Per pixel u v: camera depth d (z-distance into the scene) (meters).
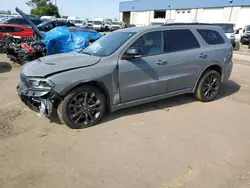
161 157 3.11
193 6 34.69
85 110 3.78
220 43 5.34
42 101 3.49
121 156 3.12
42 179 2.66
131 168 2.88
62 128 3.83
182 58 4.60
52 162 2.97
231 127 4.05
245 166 2.95
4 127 3.82
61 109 3.60
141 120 4.22
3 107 4.67
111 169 2.85
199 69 4.93
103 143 3.43
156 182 2.64
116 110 4.39
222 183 2.64
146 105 4.97
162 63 4.33
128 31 4.45
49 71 3.46
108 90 3.85
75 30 11.70
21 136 3.57
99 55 4.08
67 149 3.26
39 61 3.98
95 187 2.55
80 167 2.88
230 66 5.54
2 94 5.48
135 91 4.15
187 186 2.59
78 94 3.64
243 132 3.87
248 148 3.37
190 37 4.84
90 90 3.72
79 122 3.80
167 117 4.39
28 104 3.81
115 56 3.90
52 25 15.95
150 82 4.28
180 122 4.20
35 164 2.92
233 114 4.64
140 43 4.14
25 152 3.16
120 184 2.60
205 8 33.22
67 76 3.47
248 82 7.36
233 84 7.07
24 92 3.58
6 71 7.95
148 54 4.22
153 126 4.00
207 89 5.25
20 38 9.70
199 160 3.06
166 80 4.49
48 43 8.48
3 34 11.73
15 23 14.94
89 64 3.69
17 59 8.81
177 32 4.66
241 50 17.45
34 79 3.46
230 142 3.53
